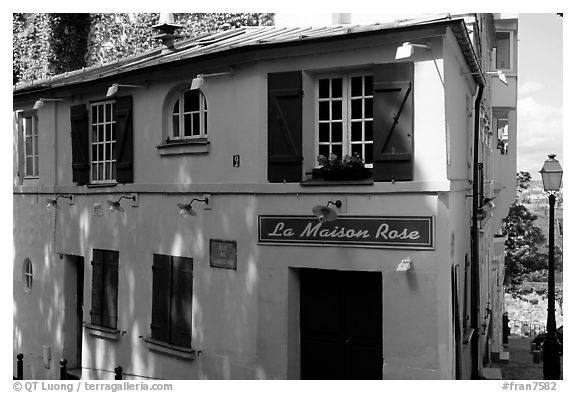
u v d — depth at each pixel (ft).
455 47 32.65
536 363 54.24
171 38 46.09
